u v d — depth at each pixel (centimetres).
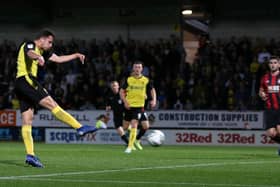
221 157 3055
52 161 2617
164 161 2698
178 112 5122
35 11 6359
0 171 2125
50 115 5312
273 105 3141
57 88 5428
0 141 5334
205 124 5088
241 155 3275
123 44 5812
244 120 5016
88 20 6338
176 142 5056
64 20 6372
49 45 2273
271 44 5541
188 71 5425
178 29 6122
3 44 6134
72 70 5728
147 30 6231
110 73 5575
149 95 3616
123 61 5659
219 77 5250
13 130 5438
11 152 3350
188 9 6084
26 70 2234
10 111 5438
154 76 5444
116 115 3966
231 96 5166
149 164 2512
